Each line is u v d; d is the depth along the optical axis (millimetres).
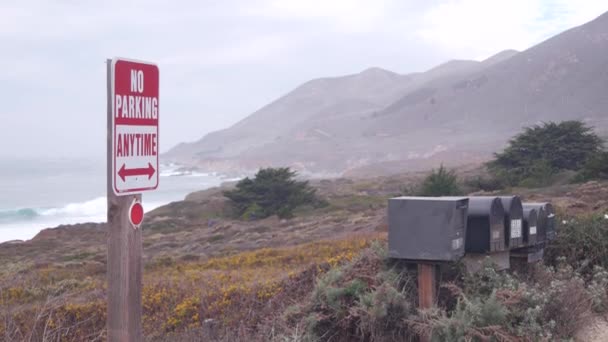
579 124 55188
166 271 16703
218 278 11914
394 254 6379
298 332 6297
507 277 6648
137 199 4000
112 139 3799
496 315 5793
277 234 32219
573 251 8367
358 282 6594
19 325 7812
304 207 54438
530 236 7477
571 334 6422
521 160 52312
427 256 6207
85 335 8766
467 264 6777
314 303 6695
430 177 37656
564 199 23953
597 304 6984
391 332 6168
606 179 40031
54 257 30375
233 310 8945
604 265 8227
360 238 15961
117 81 3826
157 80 4164
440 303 6520
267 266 15094
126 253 3908
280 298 8727
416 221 6270
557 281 6895
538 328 5910
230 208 59062
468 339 5605
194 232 43594
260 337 6977
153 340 8547
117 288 3902
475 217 6789
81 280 15773
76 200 121188
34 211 102562
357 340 6438
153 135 4141
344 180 98688
